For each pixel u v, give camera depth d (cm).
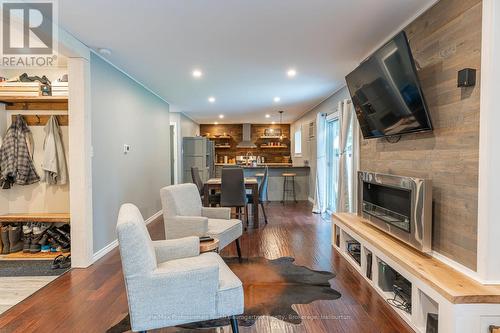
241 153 1122
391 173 296
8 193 369
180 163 793
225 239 299
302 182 768
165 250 209
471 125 186
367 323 208
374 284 256
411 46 258
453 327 160
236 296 175
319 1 228
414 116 231
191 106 706
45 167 354
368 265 270
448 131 209
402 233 242
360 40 304
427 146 235
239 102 653
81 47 306
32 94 337
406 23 264
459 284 173
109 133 372
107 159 366
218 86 500
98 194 343
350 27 274
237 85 493
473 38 184
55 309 227
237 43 311
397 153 284
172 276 163
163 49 328
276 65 384
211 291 169
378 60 255
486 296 159
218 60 365
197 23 264
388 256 233
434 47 226
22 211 372
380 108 275
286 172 762
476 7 182
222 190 479
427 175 235
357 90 311
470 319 160
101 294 251
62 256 334
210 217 341
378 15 252
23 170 354
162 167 609
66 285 269
